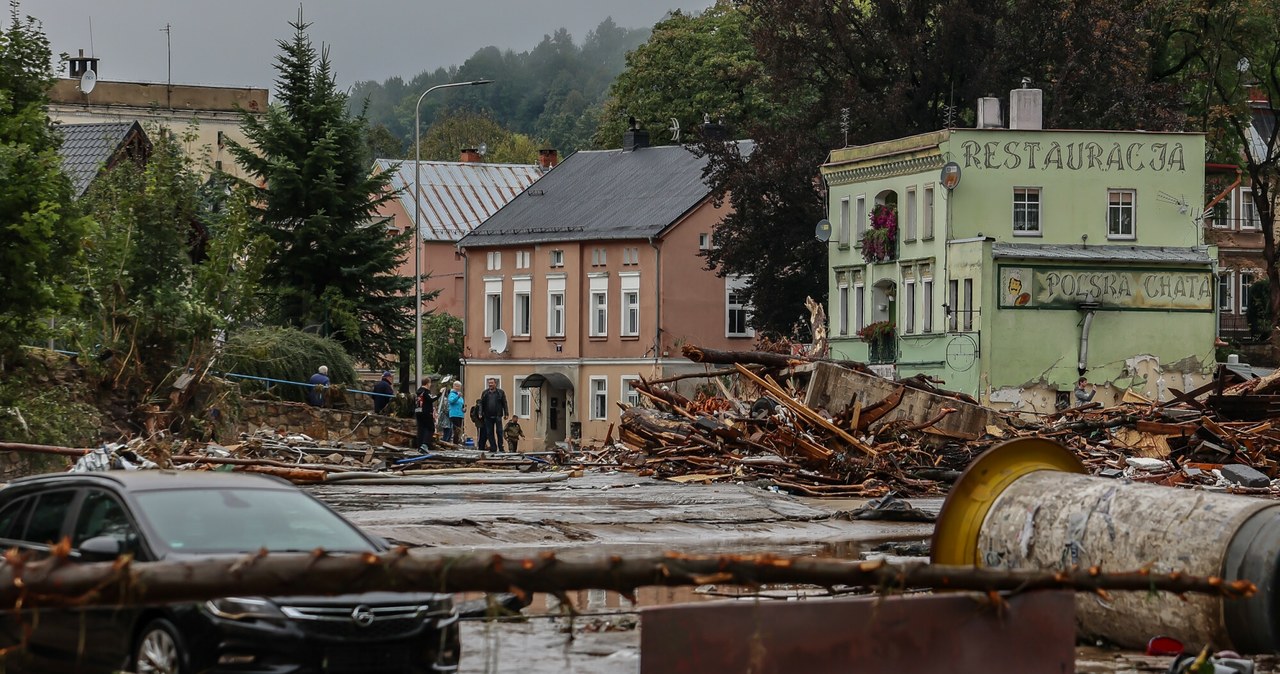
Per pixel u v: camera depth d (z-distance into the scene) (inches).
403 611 474.3
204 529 485.7
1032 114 2527.1
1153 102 2662.4
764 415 1488.7
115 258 1540.4
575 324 3403.1
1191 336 2516.0
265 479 528.7
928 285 2573.8
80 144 2615.7
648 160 3538.4
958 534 600.7
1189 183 2559.1
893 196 2664.9
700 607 378.9
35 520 512.7
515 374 3548.2
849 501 1252.5
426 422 1795.0
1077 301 2469.2
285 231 2332.7
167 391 1534.2
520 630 589.6
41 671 474.3
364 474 1336.1
